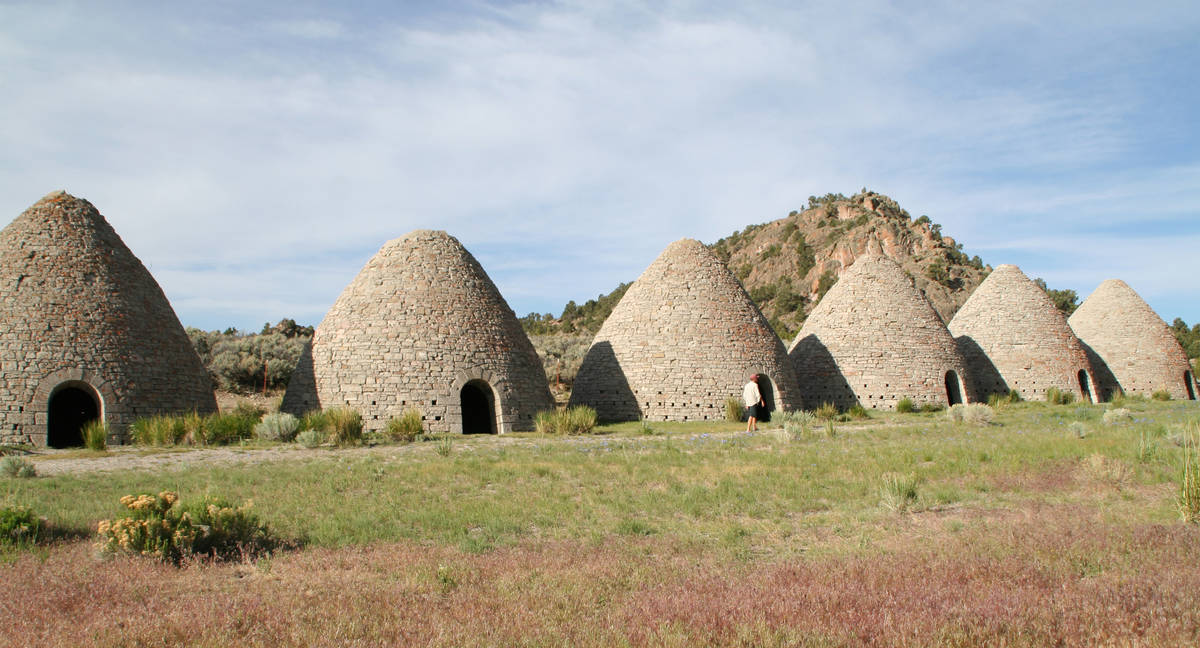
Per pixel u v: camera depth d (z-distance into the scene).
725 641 5.75
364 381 24.48
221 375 38.38
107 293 22.72
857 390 33.88
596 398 30.34
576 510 11.48
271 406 34.50
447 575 7.84
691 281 31.38
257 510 11.33
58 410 24.66
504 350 26.62
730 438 21.52
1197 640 5.44
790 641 5.61
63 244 22.84
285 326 61.69
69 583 7.59
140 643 5.94
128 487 13.31
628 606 6.68
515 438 22.50
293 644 5.87
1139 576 6.91
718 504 11.68
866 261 36.75
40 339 21.16
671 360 29.72
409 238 27.67
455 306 26.31
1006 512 10.65
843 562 7.95
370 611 6.66
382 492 12.92
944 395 34.44
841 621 6.07
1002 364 38.69
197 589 7.57
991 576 7.16
